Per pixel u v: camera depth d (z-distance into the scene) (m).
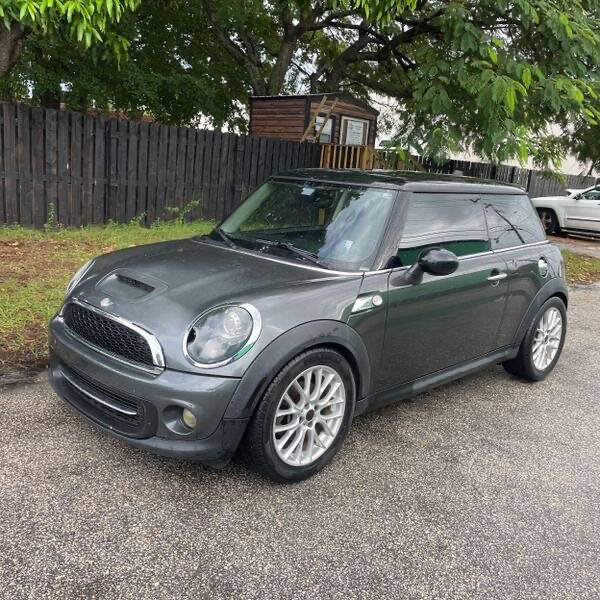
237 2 15.80
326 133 13.90
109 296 3.24
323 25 16.03
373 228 3.70
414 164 12.38
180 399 2.81
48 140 8.46
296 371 3.04
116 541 2.63
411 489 3.28
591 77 9.20
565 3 8.88
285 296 3.10
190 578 2.45
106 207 9.35
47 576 2.39
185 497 3.01
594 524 3.09
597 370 5.64
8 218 8.30
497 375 5.32
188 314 2.98
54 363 3.54
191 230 9.45
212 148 10.55
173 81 15.05
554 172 11.95
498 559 2.74
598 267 11.67
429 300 3.79
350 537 2.81
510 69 8.30
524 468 3.63
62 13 5.11
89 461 3.26
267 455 3.02
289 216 4.07
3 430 3.49
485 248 4.39
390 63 15.51
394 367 3.71
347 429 3.42
